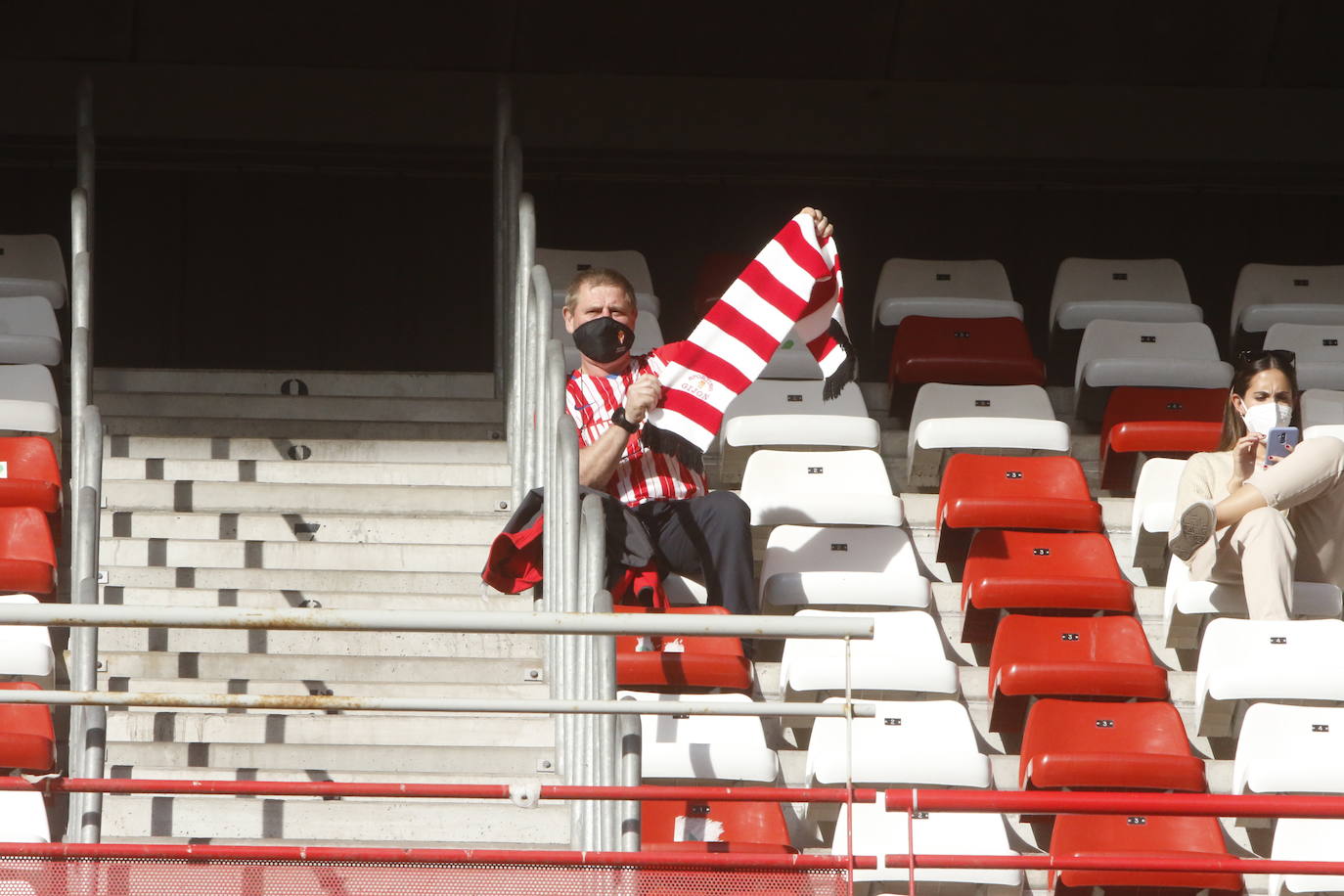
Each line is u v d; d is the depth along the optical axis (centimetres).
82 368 1994
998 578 1955
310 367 3197
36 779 1323
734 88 3231
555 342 1830
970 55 3334
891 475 2411
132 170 3191
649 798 1339
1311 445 1964
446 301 3241
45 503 1938
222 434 2347
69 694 1239
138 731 1702
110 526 2055
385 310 3231
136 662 1797
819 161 3247
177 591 1897
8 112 3081
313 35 3225
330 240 3231
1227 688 1800
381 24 3234
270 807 1591
